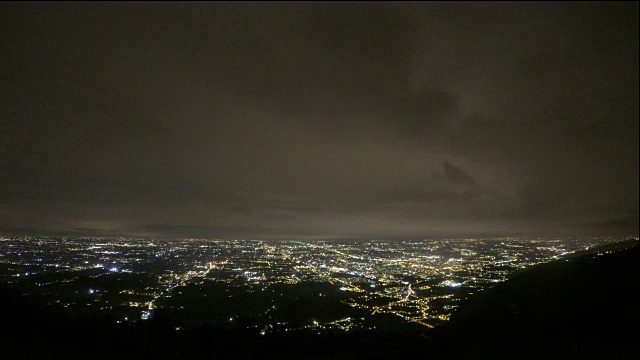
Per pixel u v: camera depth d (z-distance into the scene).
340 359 10.02
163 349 10.45
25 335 9.95
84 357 8.84
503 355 9.45
